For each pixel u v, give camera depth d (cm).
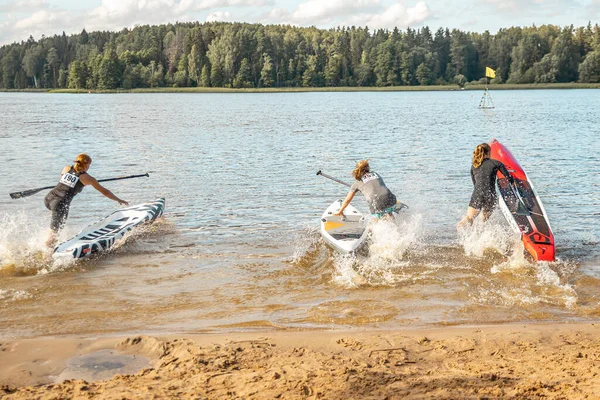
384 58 13488
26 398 417
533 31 15938
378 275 755
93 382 447
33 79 17525
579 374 449
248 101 7938
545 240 841
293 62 13712
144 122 3744
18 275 761
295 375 452
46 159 1952
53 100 8831
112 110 5459
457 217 1088
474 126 3328
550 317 613
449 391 419
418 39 14688
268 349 517
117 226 968
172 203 1234
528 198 955
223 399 411
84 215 1134
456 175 1592
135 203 1239
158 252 873
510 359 491
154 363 498
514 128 3145
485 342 531
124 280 741
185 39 14038
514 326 582
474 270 773
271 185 1449
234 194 1332
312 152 2134
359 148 2259
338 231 912
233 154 2069
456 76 13238
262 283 727
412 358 495
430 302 658
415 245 891
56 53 16975
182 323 599
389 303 654
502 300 663
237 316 618
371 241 887
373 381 438
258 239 948
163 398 411
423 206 1190
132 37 17175
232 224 1052
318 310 633
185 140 2569
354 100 8156
